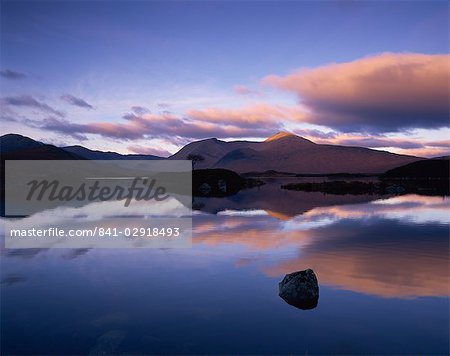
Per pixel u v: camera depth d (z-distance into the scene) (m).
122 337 9.12
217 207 44.12
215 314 10.52
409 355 8.16
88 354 8.38
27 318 10.35
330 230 25.41
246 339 9.01
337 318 10.16
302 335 9.16
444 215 33.88
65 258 17.62
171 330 9.52
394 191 75.75
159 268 15.56
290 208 42.22
